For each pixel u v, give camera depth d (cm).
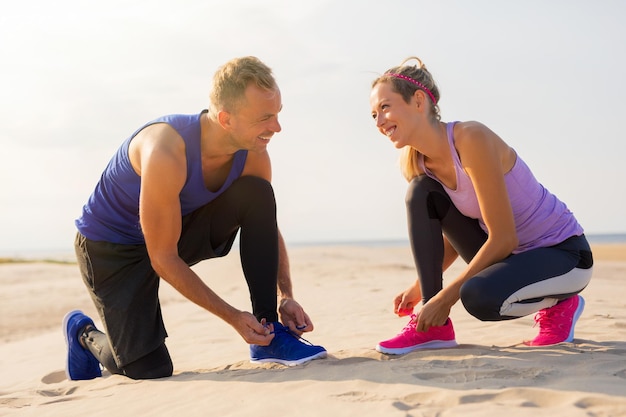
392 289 742
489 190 267
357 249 2656
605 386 208
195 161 271
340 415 199
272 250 289
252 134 262
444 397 206
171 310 727
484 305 261
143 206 261
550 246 285
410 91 276
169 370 289
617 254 1992
